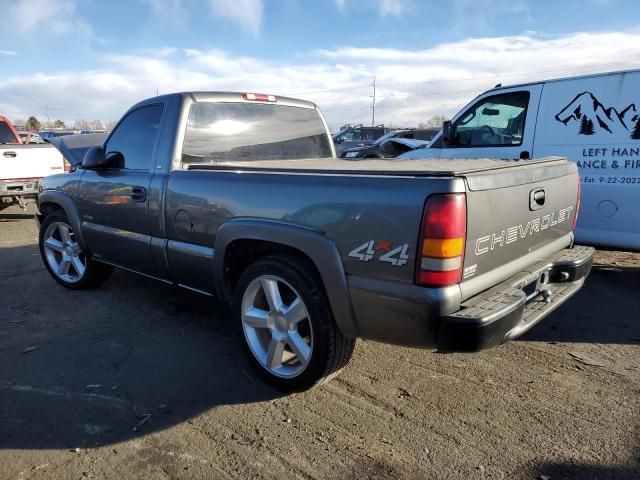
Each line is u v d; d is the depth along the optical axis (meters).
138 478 2.50
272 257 3.19
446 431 2.84
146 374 3.53
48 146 10.36
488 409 3.05
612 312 4.62
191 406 3.13
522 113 5.84
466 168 2.80
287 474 2.51
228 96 4.25
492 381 3.39
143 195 4.07
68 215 5.02
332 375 3.19
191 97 4.00
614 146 5.17
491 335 2.53
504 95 6.00
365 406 3.10
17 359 3.78
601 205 5.31
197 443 2.76
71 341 4.09
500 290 2.86
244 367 3.63
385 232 2.60
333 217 2.80
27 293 5.36
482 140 6.26
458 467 2.54
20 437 2.83
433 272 2.47
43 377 3.50
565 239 3.74
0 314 4.73
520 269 3.12
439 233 2.45
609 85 5.20
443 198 2.45
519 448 2.68
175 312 4.71
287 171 3.13
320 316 2.95
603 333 4.16
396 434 2.82
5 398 3.23
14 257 7.11
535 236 3.24
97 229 4.69
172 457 2.65
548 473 2.48
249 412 3.06
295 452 2.67
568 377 3.43
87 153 4.35
